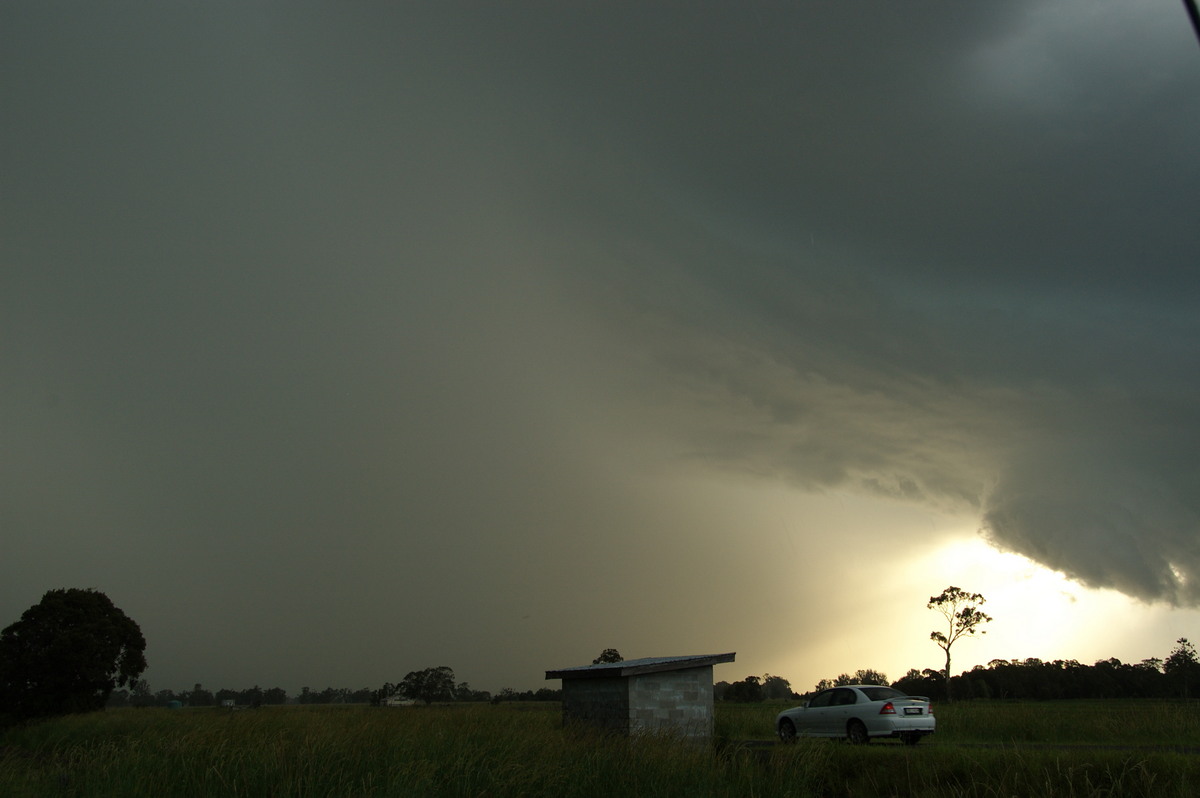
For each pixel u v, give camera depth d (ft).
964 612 220.23
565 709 78.28
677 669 74.33
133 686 179.73
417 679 295.07
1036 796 44.86
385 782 46.16
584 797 48.44
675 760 53.72
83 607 172.65
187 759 49.85
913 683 239.71
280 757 49.42
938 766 50.93
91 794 44.57
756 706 144.46
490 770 49.24
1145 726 74.79
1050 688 228.22
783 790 50.93
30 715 160.15
